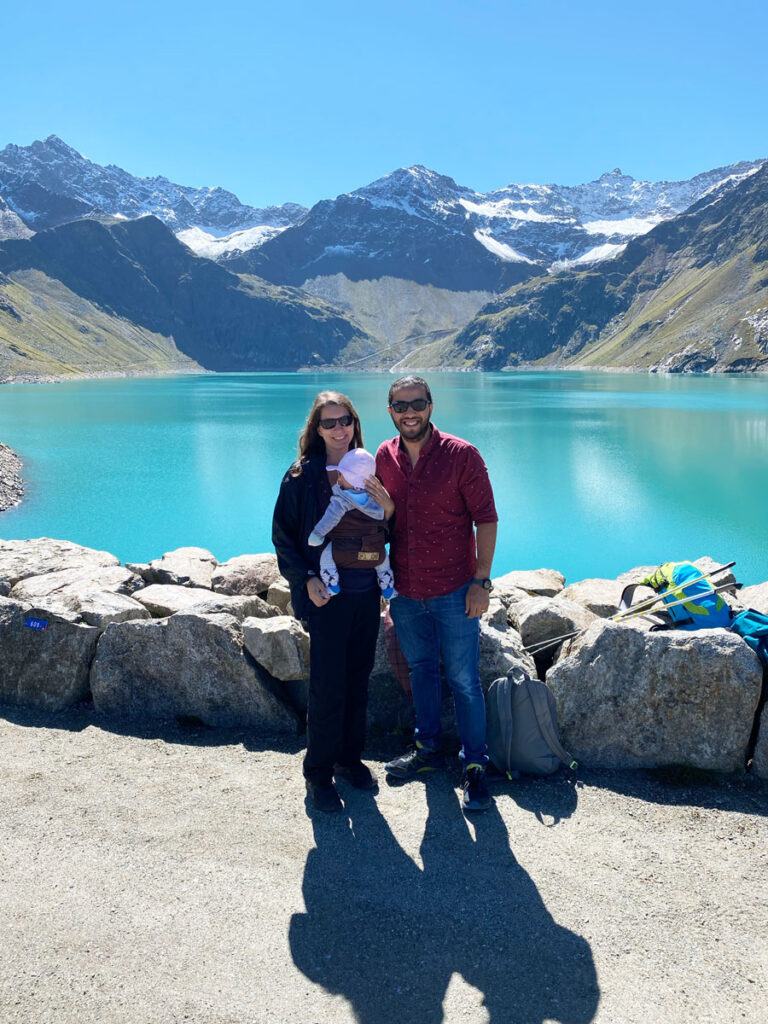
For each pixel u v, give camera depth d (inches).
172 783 181.9
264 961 123.6
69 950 125.5
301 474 170.6
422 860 151.8
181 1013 112.3
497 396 3880.4
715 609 204.1
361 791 180.7
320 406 170.1
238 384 6348.4
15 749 198.8
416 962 123.9
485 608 172.6
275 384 6220.5
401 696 214.1
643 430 2000.5
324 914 135.6
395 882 144.7
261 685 210.4
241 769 189.5
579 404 3115.2
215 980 119.3
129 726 214.1
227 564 309.4
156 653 216.5
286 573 170.6
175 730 211.8
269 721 211.9
